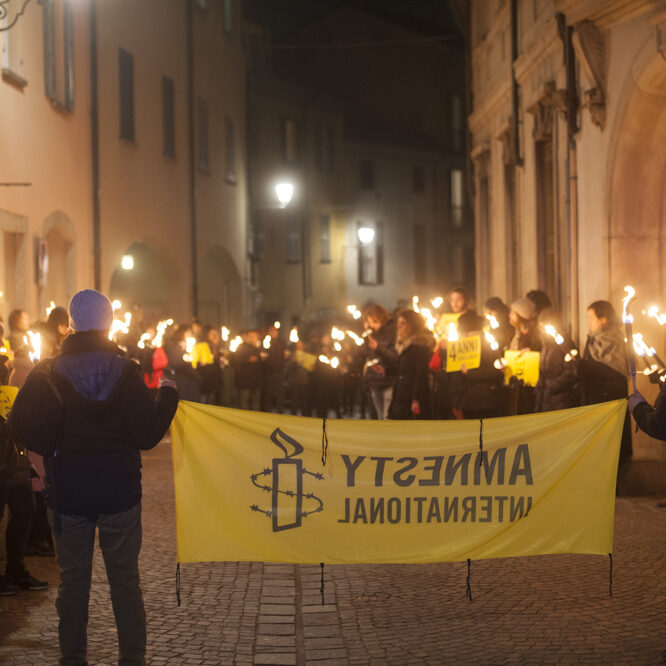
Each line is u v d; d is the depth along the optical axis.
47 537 8.80
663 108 12.21
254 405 22.56
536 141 16.94
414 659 5.97
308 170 45.19
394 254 51.62
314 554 6.27
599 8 12.60
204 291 33.34
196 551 6.21
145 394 5.43
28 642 6.30
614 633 6.38
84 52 21.25
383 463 6.27
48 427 5.31
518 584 7.59
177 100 28.34
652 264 12.90
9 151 16.38
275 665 5.89
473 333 11.66
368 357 14.09
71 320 5.53
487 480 6.31
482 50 22.47
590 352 11.30
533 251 17.19
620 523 9.69
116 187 23.25
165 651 6.16
